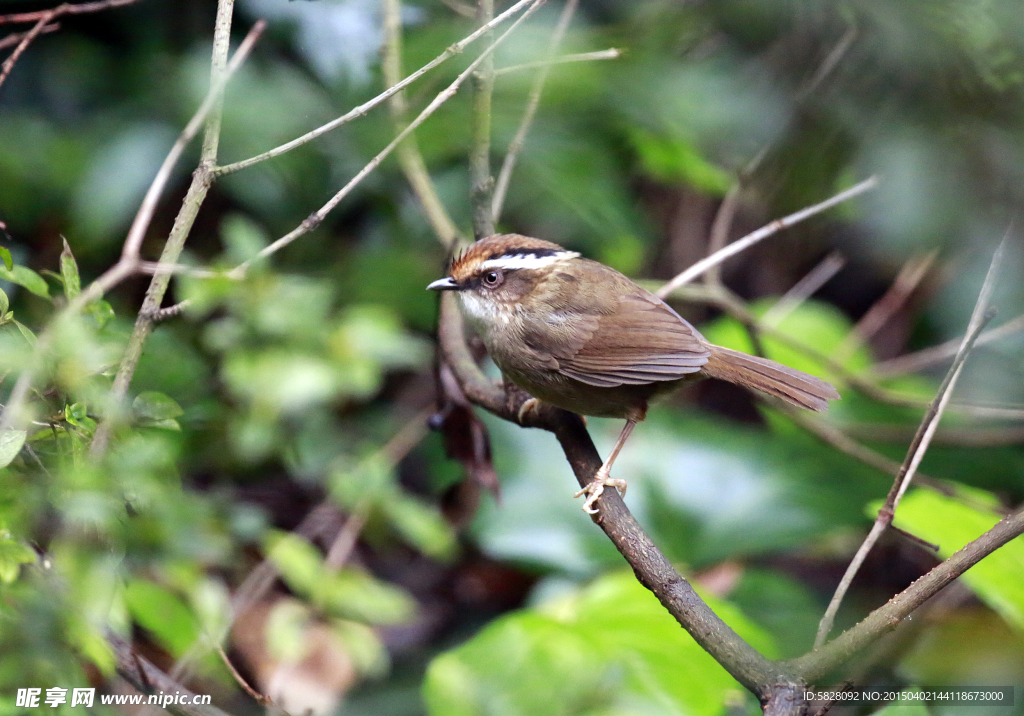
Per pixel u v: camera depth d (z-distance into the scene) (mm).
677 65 10008
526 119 9508
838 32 8789
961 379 13688
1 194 10227
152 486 6230
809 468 12352
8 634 5641
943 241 9172
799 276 16281
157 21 10977
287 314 9648
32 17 8227
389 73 9219
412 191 11562
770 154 10094
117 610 6703
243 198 10914
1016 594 8102
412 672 11602
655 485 11992
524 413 8594
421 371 13750
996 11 7973
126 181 10375
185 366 9969
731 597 11164
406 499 10586
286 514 12258
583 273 9141
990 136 8422
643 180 14930
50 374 5812
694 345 8578
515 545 11227
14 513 5641
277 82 10602
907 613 5773
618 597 9398
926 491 10039
